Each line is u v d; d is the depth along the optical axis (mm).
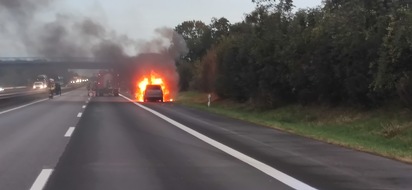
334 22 24953
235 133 17219
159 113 27641
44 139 14711
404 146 16266
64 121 21453
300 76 29125
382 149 13820
